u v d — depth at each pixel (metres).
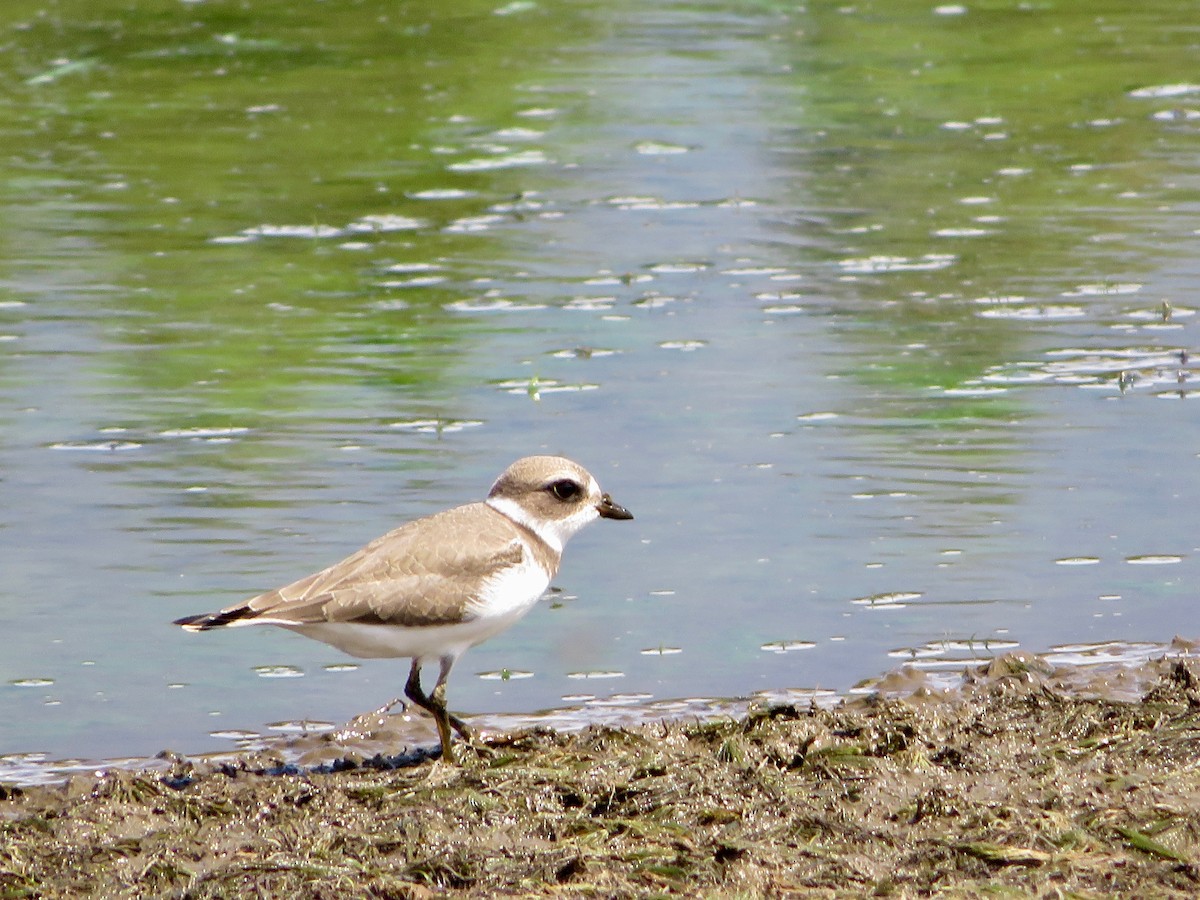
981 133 27.02
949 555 13.34
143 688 11.51
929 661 11.68
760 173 24.97
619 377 17.27
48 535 13.70
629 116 28.05
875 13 35.97
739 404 16.48
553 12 36.22
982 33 34.03
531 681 11.58
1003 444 15.48
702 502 14.41
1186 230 22.02
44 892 8.14
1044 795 8.95
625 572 13.23
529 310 19.42
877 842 8.40
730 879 7.96
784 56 32.12
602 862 8.17
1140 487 14.49
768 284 20.30
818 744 9.91
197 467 15.08
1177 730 9.89
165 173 25.17
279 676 11.84
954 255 21.30
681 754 9.95
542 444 15.52
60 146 26.50
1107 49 32.41
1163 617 12.27
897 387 16.91
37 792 9.73
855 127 27.45
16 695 11.34
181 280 20.53
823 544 13.59
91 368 17.61
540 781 9.41
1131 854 8.10
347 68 31.42
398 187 24.52
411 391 16.92
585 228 22.56
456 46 33.03
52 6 36.41
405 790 9.38
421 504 14.15
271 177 25.00
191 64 31.78
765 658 11.81
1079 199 23.61
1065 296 19.59
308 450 15.41
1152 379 17.03
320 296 19.97
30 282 20.34
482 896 7.84
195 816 9.14
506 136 27.08
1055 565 13.15
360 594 9.77
